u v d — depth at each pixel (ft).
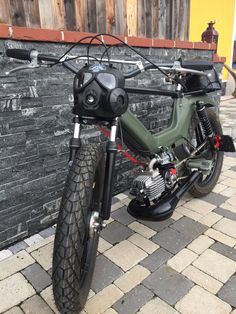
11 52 5.43
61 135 7.50
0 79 6.09
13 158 6.70
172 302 5.54
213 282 5.95
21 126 6.67
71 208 4.22
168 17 11.23
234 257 6.61
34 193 7.29
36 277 6.13
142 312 5.36
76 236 4.19
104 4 9.00
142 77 9.20
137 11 10.02
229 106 22.11
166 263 6.48
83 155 4.66
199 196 8.97
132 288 5.86
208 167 7.73
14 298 5.67
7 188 6.75
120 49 8.32
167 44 9.78
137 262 6.51
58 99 7.21
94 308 5.43
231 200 8.98
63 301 4.35
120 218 8.07
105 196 4.82
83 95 4.36
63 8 8.05
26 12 7.33
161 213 6.49
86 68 4.53
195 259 6.57
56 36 6.76
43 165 7.31
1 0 6.82
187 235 7.38
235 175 10.64
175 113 7.75
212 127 9.00
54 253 4.25
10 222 6.98
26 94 6.58
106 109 4.42
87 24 8.72
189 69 5.89
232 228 7.63
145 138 6.55
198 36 21.98
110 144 4.76
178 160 7.55
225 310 5.35
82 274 4.94
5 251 6.91
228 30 25.48
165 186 6.83
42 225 7.66
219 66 12.85
